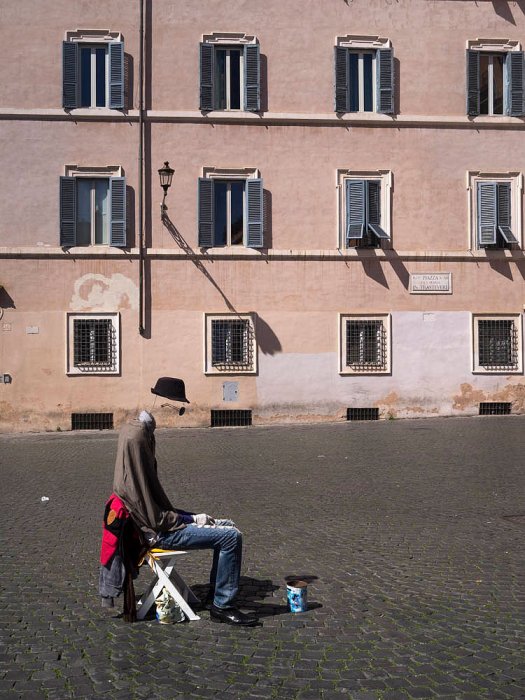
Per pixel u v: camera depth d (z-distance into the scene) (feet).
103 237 68.85
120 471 18.97
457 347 70.79
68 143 67.72
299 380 69.36
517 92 71.77
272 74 69.87
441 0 71.31
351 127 70.28
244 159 69.31
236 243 70.03
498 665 15.80
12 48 67.46
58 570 23.61
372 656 16.42
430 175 70.95
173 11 68.90
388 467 43.09
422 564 23.76
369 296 70.18
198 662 16.22
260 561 24.34
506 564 23.63
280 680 15.25
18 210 67.21
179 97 68.90
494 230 70.79
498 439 54.49
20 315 66.90
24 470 44.73
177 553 18.88
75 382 67.36
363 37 70.49
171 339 68.23
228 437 60.18
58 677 15.52
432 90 71.31
